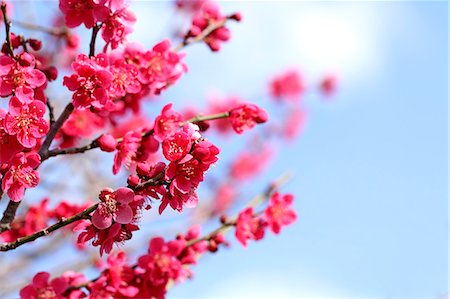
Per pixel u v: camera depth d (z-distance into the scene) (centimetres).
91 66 411
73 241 659
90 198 681
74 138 519
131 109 512
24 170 403
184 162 356
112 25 441
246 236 536
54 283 440
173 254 486
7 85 406
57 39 654
